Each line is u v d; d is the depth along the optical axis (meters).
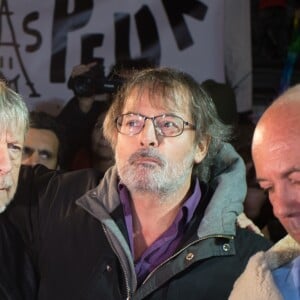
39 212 1.65
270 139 0.92
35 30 2.69
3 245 1.60
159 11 2.75
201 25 2.77
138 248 1.56
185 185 1.54
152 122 1.50
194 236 1.50
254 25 3.05
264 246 1.53
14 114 1.49
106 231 1.54
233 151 1.67
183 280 1.48
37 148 2.37
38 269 1.61
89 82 2.58
